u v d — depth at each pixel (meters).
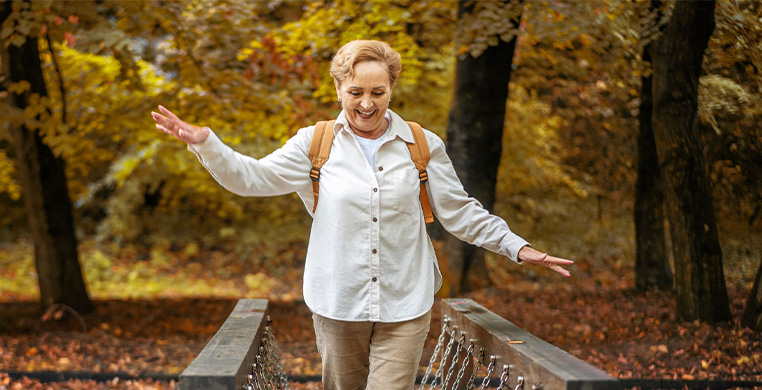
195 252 15.47
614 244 13.05
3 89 7.38
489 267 12.30
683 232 6.10
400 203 2.62
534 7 7.23
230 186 2.49
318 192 2.69
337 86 2.64
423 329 2.69
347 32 9.03
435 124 12.18
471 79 8.80
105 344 6.66
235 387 2.10
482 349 2.94
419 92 12.48
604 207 13.73
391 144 2.68
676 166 6.05
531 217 13.89
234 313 3.28
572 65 9.95
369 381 2.67
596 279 11.23
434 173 2.73
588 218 13.88
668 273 8.84
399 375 2.63
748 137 6.44
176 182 14.19
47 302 8.11
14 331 7.21
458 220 2.76
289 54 8.34
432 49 11.56
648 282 8.81
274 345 3.51
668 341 5.72
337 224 2.62
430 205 2.84
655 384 4.66
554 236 13.48
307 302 2.72
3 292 11.94
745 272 7.21
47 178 8.06
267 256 15.06
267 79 8.37
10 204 16.59
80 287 8.32
